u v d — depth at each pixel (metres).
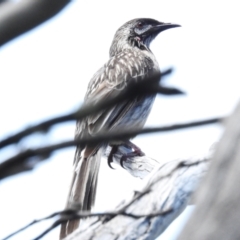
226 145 4.04
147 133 3.46
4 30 3.20
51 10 3.19
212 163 4.06
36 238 5.85
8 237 5.66
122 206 7.51
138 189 7.75
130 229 7.27
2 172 3.23
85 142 3.43
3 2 3.24
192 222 3.93
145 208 7.44
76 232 7.35
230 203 3.90
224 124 4.11
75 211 6.05
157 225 7.36
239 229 3.83
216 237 3.84
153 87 3.27
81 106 3.28
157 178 7.86
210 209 3.93
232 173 3.96
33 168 3.28
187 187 7.70
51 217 5.82
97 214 6.13
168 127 3.47
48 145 3.31
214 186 3.98
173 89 3.27
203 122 3.54
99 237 7.22
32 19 3.20
